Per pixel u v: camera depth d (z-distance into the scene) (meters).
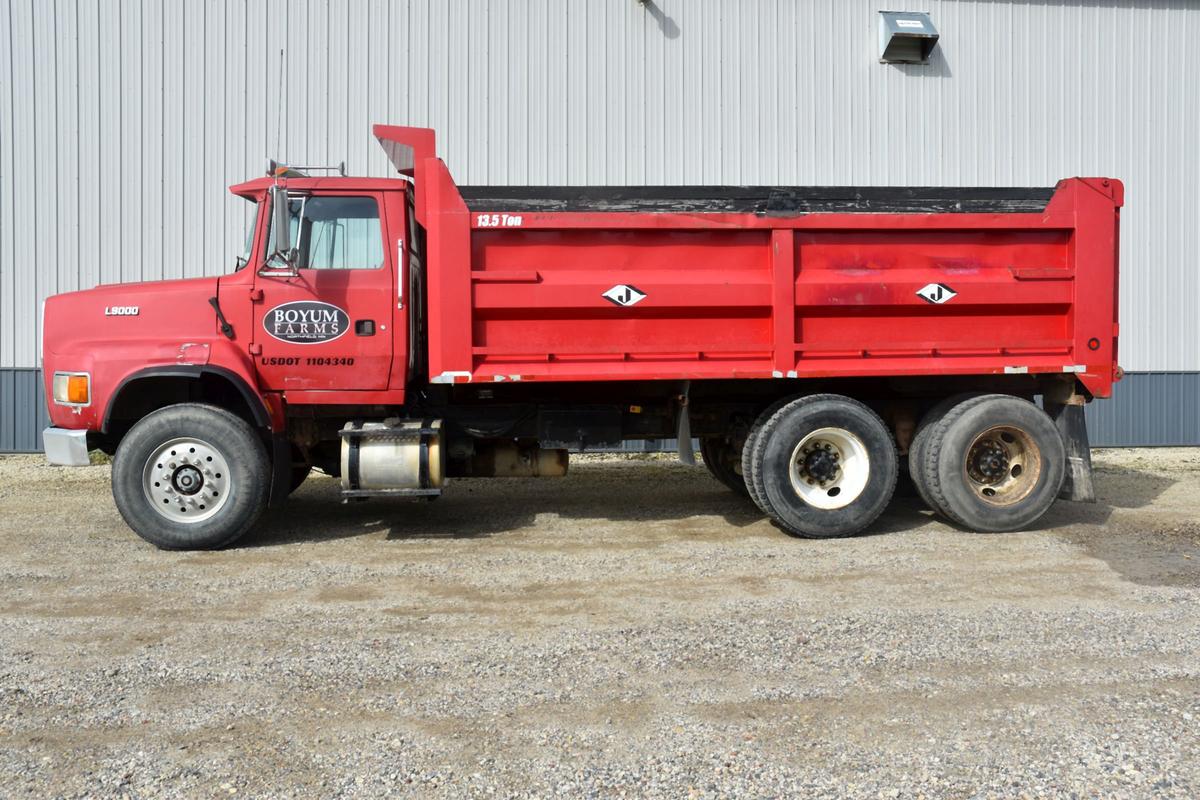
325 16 10.74
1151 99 11.93
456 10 10.84
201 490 5.95
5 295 10.60
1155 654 3.85
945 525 6.83
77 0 10.51
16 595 4.87
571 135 11.02
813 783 2.75
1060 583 5.05
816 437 6.35
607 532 6.57
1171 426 12.09
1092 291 6.54
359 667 3.75
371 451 6.09
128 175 10.67
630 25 11.02
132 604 4.70
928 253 6.46
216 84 10.70
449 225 6.06
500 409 6.69
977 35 11.59
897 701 3.37
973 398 6.51
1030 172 11.77
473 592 4.93
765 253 6.34
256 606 4.66
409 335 6.30
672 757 2.92
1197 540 6.21
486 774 2.81
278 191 5.96
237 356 6.06
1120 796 2.67
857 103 11.41
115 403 6.13
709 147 11.19
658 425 7.00
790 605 4.62
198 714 3.28
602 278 6.16
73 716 3.26
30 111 10.52
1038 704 3.34
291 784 2.76
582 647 3.99
